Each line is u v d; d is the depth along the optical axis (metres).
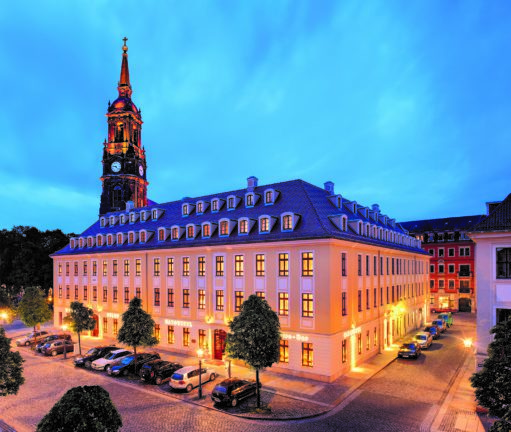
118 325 41.81
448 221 75.31
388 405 21.41
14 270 65.06
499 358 14.36
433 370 28.66
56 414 11.10
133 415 20.27
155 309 37.91
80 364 30.91
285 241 28.38
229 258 32.06
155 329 37.72
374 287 34.56
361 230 32.53
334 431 18.09
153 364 26.94
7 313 47.31
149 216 45.97
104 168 62.75
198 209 40.31
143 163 66.06
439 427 18.45
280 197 34.34
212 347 32.88
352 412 20.42
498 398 13.89
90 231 52.84
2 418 20.09
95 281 45.16
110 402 11.95
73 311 35.06
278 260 29.14
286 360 28.12
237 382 22.25
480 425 18.66
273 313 22.02
